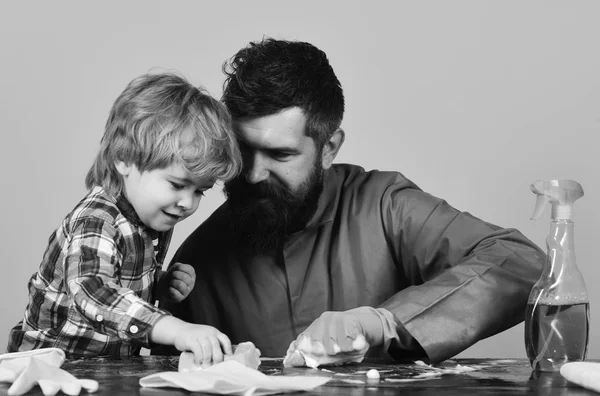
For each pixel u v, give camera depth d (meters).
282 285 1.92
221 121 1.67
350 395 1.14
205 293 1.96
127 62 3.13
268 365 1.44
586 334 1.35
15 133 3.11
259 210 1.77
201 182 1.67
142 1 3.14
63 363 1.45
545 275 1.37
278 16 3.14
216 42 3.14
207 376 1.19
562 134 3.03
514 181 3.05
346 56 3.12
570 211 1.37
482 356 3.02
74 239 1.60
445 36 3.09
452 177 3.07
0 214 3.09
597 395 1.15
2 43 3.12
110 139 1.69
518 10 3.06
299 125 1.70
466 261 1.60
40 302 1.71
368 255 1.91
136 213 1.69
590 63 3.02
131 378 1.28
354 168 2.03
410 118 3.10
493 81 3.07
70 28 3.13
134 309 1.46
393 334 1.45
